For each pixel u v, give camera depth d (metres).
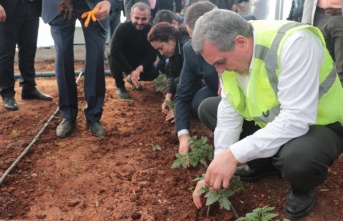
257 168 2.75
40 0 4.57
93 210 2.59
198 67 3.21
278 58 2.06
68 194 2.79
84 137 3.77
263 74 2.16
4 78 4.50
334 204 2.53
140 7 4.66
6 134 3.88
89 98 3.71
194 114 3.62
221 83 2.50
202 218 2.47
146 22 4.76
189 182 2.88
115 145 3.59
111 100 4.99
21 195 2.78
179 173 3.02
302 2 4.98
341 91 2.30
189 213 2.52
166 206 2.61
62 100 3.76
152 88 5.60
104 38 3.66
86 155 3.39
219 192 2.35
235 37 2.01
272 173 2.84
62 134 3.75
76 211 2.59
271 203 2.59
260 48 2.11
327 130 2.26
